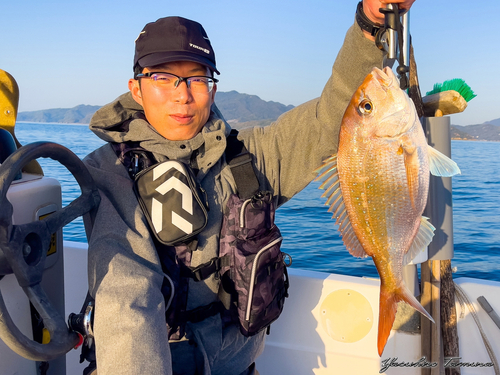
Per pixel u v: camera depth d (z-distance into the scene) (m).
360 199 1.36
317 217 11.75
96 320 1.15
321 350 2.15
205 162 1.57
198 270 1.50
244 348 1.66
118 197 1.45
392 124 1.28
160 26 1.51
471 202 16.28
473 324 2.01
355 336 2.12
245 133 1.80
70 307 2.40
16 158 1.09
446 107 1.85
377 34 1.32
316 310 2.19
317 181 1.44
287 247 8.27
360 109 1.31
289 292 2.24
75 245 2.46
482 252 8.52
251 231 1.50
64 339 1.16
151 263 1.34
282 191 1.81
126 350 1.07
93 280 1.29
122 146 1.57
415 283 1.96
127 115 1.65
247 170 1.62
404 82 1.27
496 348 1.97
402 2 1.26
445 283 1.98
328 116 1.62
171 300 1.39
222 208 1.59
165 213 1.40
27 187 1.37
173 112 1.50
